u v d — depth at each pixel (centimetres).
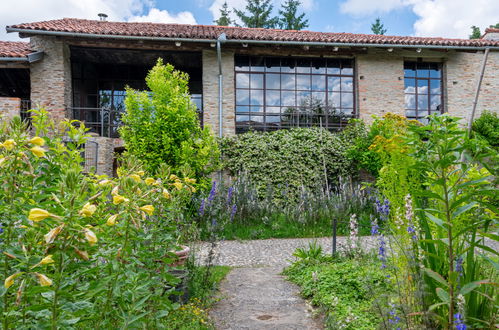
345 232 882
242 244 790
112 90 1460
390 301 285
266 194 1056
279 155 1170
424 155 238
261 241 829
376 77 1280
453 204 215
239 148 1165
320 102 1303
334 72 1316
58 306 134
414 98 1339
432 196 226
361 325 302
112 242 185
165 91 951
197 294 397
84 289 155
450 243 219
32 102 1095
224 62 1220
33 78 1105
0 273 166
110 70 1461
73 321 132
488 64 1338
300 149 1181
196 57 1333
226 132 1199
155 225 263
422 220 272
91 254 173
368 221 905
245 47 1226
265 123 1274
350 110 1314
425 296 256
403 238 313
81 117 1353
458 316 196
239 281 502
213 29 1432
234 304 402
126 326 164
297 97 1296
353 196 1018
